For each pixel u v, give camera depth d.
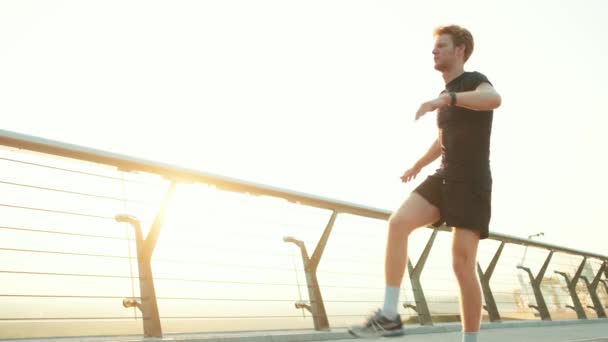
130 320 3.10
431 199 2.20
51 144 2.78
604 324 8.34
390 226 2.20
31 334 2.75
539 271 8.12
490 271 7.03
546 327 6.82
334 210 4.53
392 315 2.09
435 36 2.42
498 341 4.24
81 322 2.90
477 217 2.15
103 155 3.00
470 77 2.22
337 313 4.56
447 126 2.24
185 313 3.57
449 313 5.71
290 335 3.65
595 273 10.18
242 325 3.82
